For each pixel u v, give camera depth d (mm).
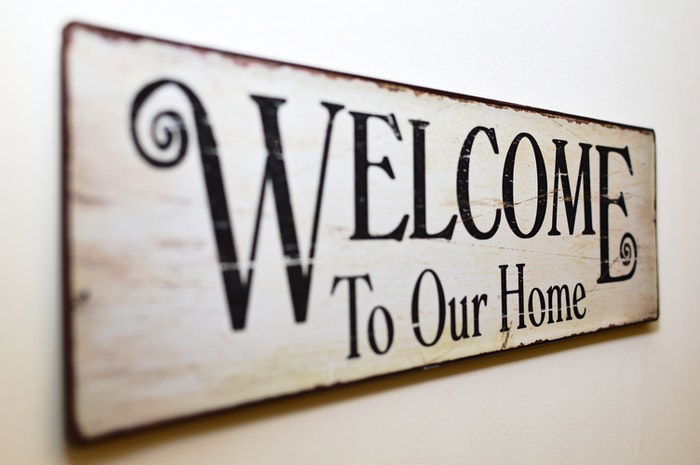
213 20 539
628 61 939
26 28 458
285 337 536
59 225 464
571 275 792
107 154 452
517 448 757
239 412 536
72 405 433
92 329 443
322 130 565
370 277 594
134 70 466
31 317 451
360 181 590
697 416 1028
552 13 832
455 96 673
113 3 492
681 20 1037
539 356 789
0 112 446
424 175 641
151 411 467
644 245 902
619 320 855
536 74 807
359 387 612
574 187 801
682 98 1027
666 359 978
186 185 488
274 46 573
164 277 475
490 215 702
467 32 729
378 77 645
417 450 655
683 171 1020
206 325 495
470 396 708
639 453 926
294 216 545
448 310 656
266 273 527
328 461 588
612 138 861
